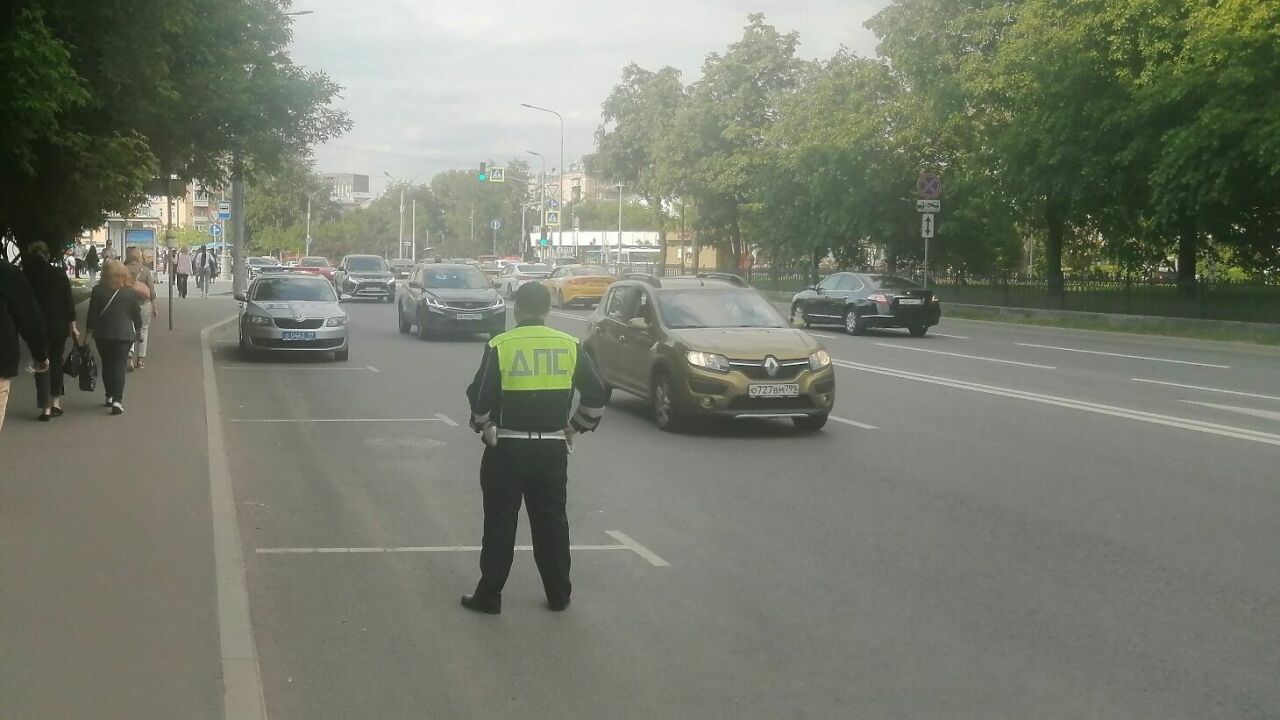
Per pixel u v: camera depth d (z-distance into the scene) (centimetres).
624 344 1561
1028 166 3547
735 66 6116
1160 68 2973
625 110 7694
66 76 1416
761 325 1491
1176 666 606
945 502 1013
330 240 11881
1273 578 775
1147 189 3406
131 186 1833
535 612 697
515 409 682
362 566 798
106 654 590
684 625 673
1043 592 742
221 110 2294
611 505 1003
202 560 769
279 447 1292
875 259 5791
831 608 708
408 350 2598
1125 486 1080
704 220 6375
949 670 600
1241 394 1795
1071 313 3706
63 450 1173
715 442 1345
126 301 1427
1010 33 3591
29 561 761
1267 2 2681
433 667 600
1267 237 3522
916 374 2088
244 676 563
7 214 1886
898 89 4556
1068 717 539
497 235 13188
